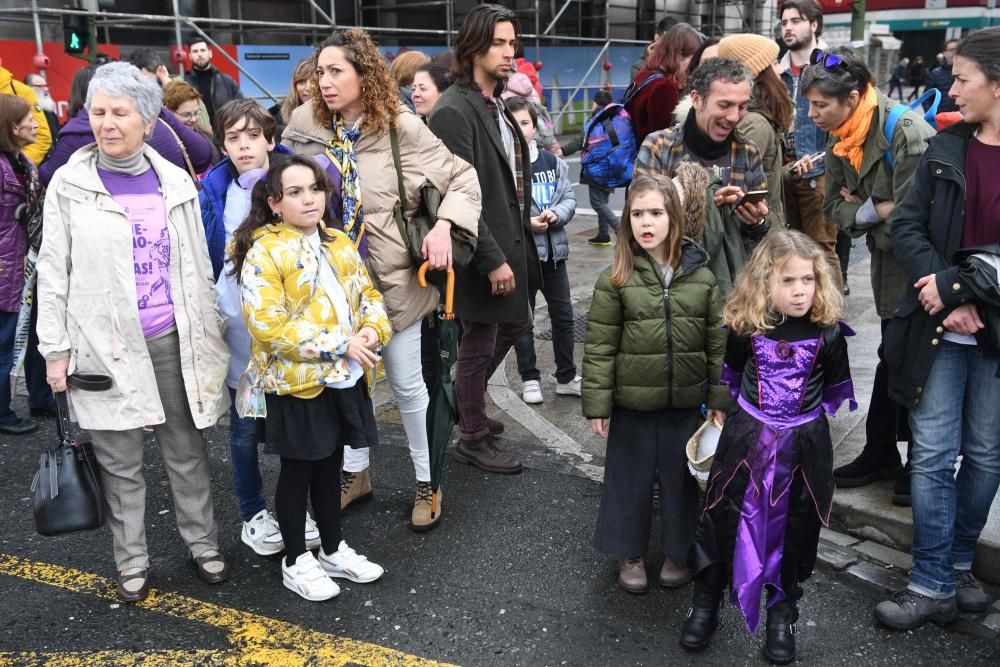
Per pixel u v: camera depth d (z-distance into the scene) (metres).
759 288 2.70
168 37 12.32
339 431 3.09
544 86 17.09
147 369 3.03
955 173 2.71
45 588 3.28
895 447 3.62
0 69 6.12
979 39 2.60
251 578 3.34
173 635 2.98
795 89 5.34
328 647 2.89
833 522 3.55
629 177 5.55
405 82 5.52
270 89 12.75
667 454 3.14
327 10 14.53
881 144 3.20
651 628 2.98
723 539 2.75
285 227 2.98
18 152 4.57
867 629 2.94
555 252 4.84
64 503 2.96
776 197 3.77
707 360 3.07
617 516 3.16
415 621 3.03
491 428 4.59
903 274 3.33
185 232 3.04
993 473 2.91
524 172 4.18
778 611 2.81
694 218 3.14
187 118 5.41
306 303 2.96
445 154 3.55
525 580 3.28
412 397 3.57
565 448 4.43
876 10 36.25
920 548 2.94
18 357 4.59
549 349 5.98
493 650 2.86
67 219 2.91
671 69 4.86
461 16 16.41
